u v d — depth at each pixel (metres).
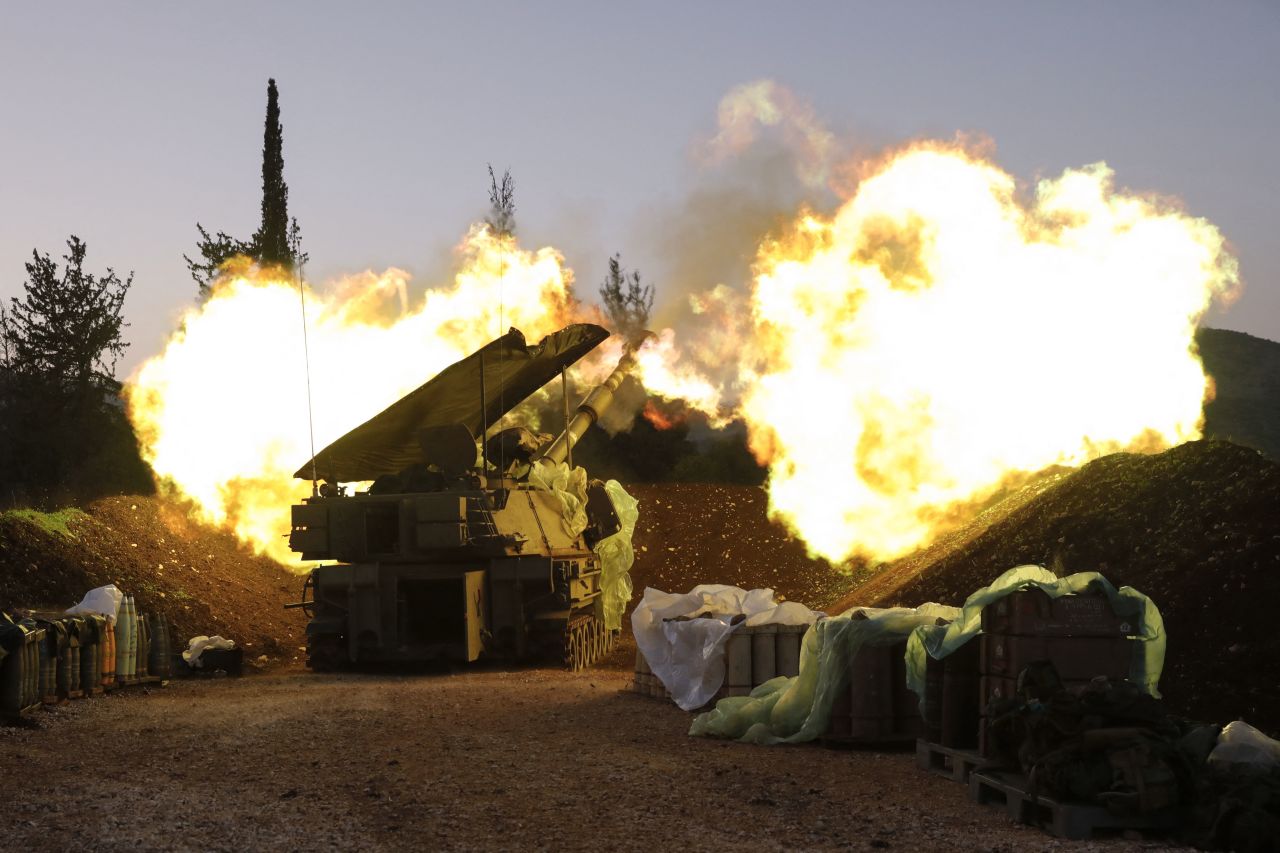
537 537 22.83
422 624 23.06
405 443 24.50
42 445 31.12
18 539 23.19
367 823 9.45
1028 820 9.40
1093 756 9.20
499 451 23.66
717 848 8.70
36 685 15.28
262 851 8.64
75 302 32.31
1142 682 10.68
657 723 14.55
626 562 26.30
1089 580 10.75
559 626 21.62
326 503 21.92
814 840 8.93
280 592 28.33
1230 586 14.16
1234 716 12.09
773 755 12.41
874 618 12.89
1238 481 16.73
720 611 16.39
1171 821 8.93
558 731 13.94
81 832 9.12
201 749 12.73
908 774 11.43
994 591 10.88
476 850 8.68
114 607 18.22
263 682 19.77
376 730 13.97
